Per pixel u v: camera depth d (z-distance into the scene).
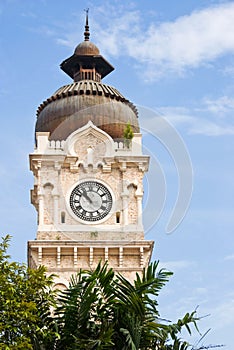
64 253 101.38
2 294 66.50
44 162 106.38
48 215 104.50
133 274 101.31
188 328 65.06
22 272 69.50
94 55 114.69
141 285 64.94
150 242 101.88
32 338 65.75
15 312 65.69
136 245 101.75
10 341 65.19
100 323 66.50
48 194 105.44
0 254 69.38
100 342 63.22
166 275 65.38
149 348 65.12
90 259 101.31
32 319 65.69
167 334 64.62
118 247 101.62
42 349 65.38
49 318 66.50
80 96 110.25
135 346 63.44
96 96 110.62
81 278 71.69
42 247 101.25
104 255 101.56
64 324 65.62
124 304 64.81
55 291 69.00
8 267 69.06
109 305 65.06
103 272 65.75
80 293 65.25
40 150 106.81
